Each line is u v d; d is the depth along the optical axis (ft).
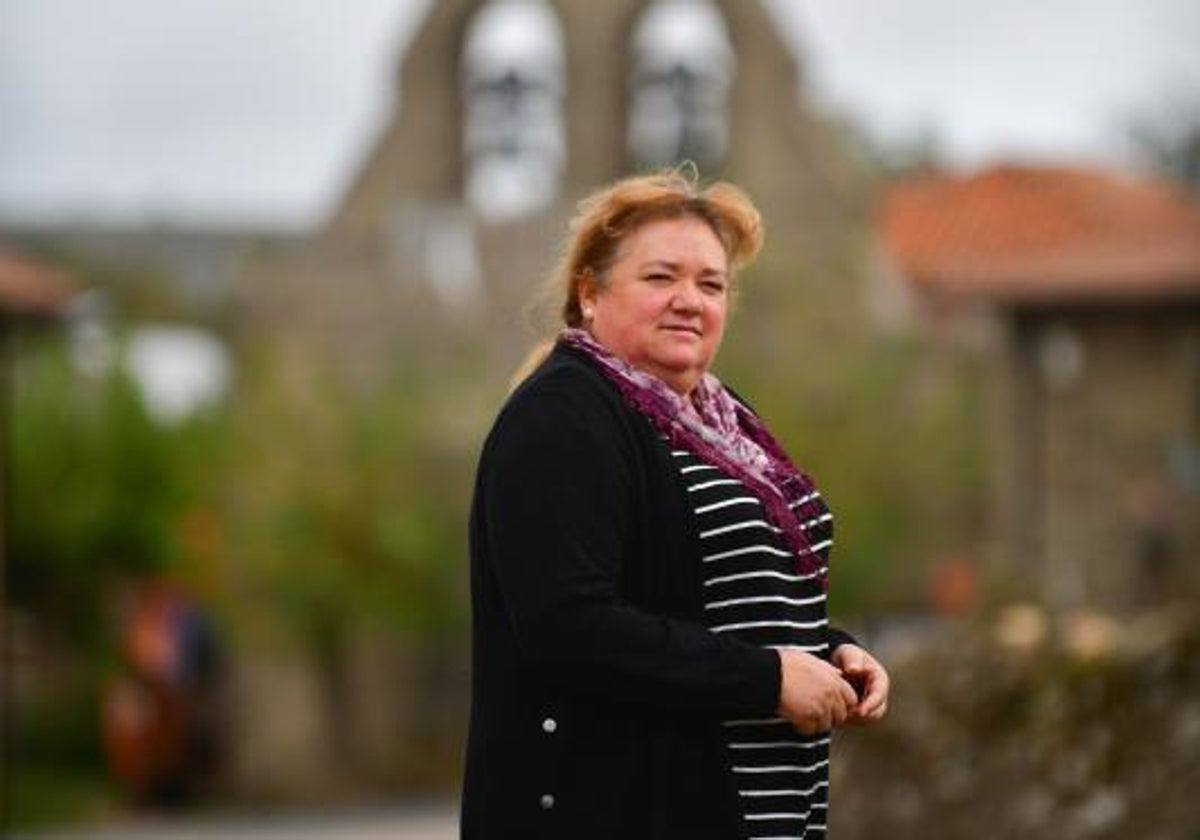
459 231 117.70
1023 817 31.81
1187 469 85.56
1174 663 30.40
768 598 14.38
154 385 108.47
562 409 14.23
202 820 86.53
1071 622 33.91
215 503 96.63
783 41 116.37
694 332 14.80
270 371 98.27
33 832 83.61
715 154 116.47
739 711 13.97
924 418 97.09
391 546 94.27
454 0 119.85
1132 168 163.63
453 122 120.26
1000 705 33.12
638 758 14.11
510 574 13.94
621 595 14.21
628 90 114.62
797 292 100.63
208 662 92.22
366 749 95.96
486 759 14.39
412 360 110.01
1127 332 87.10
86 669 100.53
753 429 15.38
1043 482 88.99
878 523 94.48
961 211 128.47
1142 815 29.86
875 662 15.12
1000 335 94.02
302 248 120.98
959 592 86.69
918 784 34.14
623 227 14.93
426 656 96.94
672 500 14.30
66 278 82.74
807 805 14.56
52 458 98.63
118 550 99.04
